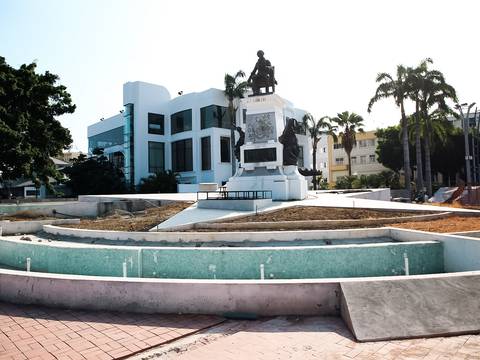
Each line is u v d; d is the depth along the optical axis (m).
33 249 9.47
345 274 7.88
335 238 10.67
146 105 42.97
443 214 13.26
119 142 50.41
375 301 4.88
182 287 5.45
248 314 5.24
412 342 4.27
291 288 5.30
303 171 20.88
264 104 19.00
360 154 61.84
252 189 18.39
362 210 14.27
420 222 12.43
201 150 41.12
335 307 5.23
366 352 4.02
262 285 5.33
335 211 14.18
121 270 8.27
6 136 23.00
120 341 4.45
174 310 5.44
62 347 4.29
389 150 49.25
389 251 8.09
